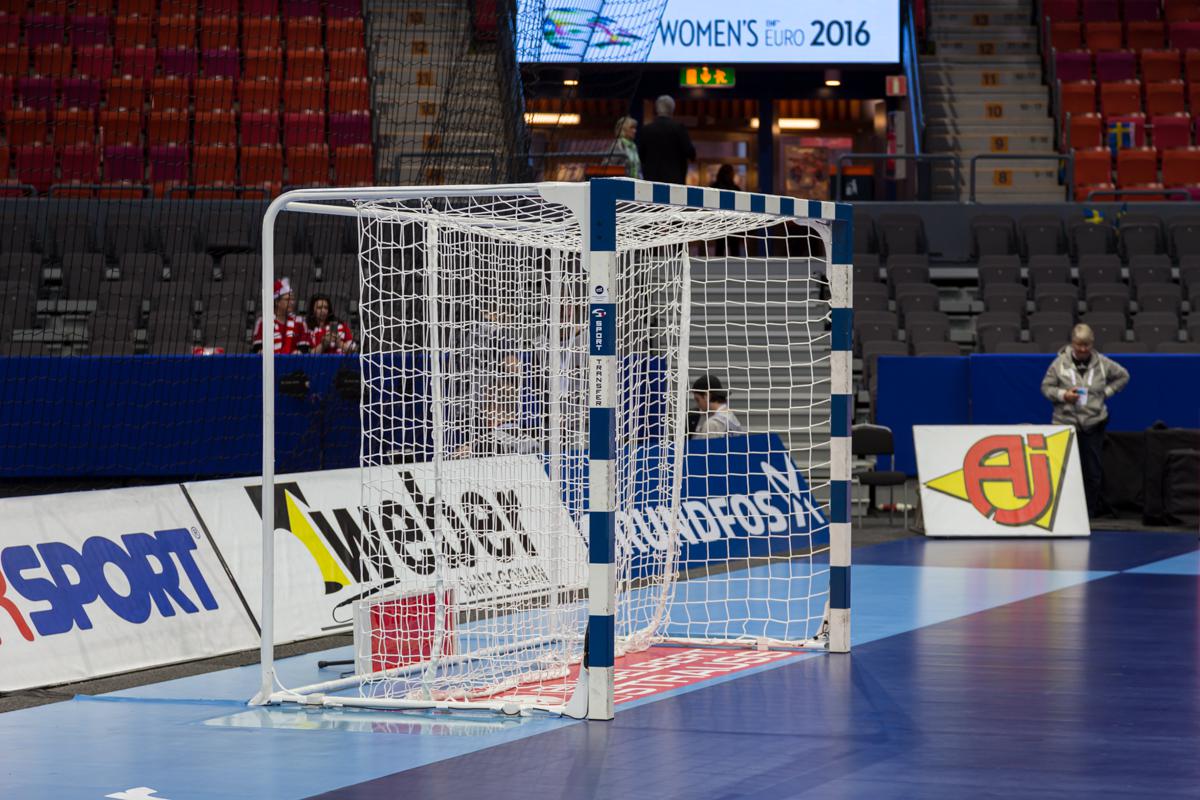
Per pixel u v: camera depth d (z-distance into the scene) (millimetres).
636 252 17047
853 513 25984
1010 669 12758
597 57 30297
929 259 32625
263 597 11703
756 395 26031
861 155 33812
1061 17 42406
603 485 10906
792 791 8758
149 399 20875
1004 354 26406
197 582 13727
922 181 35594
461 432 13930
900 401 26500
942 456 23688
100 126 33906
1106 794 8664
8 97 34188
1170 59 40625
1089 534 23203
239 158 33125
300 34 36438
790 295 27516
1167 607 16219
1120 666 12844
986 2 42812
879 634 14688
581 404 14023
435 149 26219
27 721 10992
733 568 19609
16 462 20969
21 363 20922
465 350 13406
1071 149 34750
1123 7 42562
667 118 29109
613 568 10984
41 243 28859
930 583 18234
